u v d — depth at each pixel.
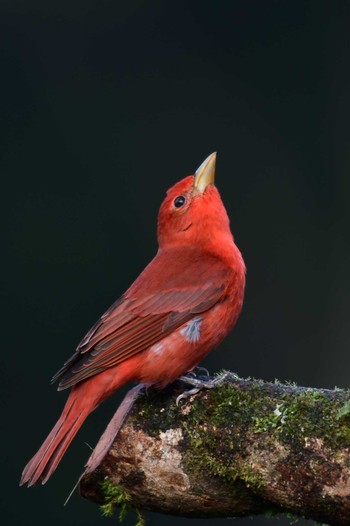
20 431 13.13
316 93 15.57
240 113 15.44
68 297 14.09
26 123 15.00
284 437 6.44
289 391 6.67
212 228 8.23
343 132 15.39
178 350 7.57
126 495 6.92
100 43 15.41
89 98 15.23
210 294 7.74
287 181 15.17
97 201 14.74
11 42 15.27
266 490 6.53
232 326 7.96
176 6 15.69
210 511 6.85
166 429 6.79
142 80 15.43
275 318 14.41
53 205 14.62
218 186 15.12
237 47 15.71
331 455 6.30
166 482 6.81
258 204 15.05
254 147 15.32
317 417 6.41
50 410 13.27
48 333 13.82
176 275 7.83
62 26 15.44
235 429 6.61
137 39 15.58
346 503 6.29
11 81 15.13
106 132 15.12
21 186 14.67
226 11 15.77
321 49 15.79
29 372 13.53
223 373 7.07
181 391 6.95
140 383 7.52
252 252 14.78
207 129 15.32
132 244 14.50
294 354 14.17
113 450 6.86
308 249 14.80
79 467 12.88
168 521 12.83
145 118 15.28
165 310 7.65
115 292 14.18
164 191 14.91
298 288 14.59
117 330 7.58
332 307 14.40
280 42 15.77
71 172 14.85
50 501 12.74
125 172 14.99
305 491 6.39
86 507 12.68
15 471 12.88
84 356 7.57
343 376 13.91
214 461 6.66
